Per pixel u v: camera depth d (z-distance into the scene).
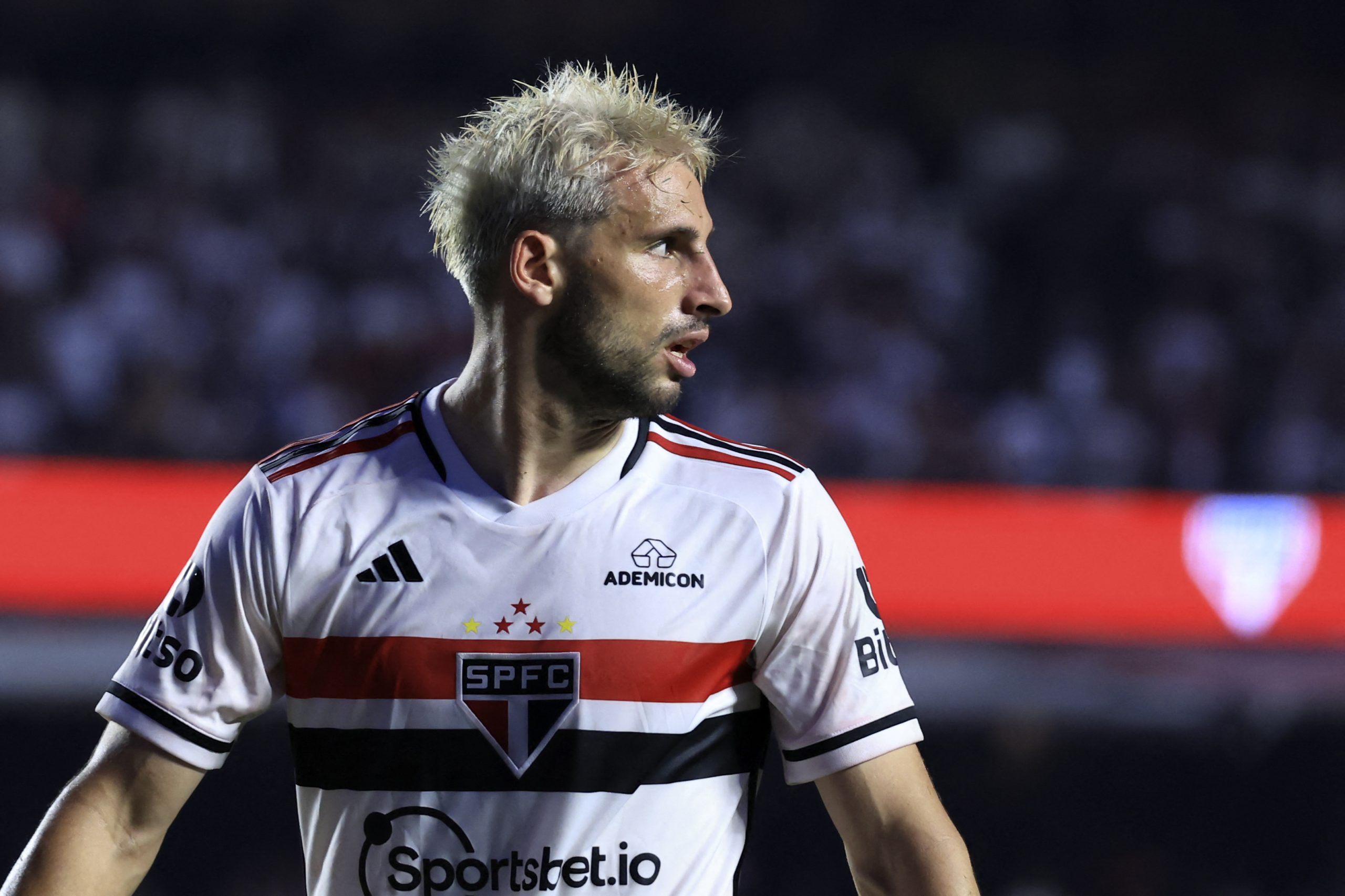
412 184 33.59
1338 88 37.75
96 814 5.30
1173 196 35.53
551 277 5.23
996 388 32.41
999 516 20.78
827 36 38.00
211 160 32.62
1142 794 18.81
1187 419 30.75
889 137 36.91
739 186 34.94
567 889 5.15
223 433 28.67
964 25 37.94
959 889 5.25
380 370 29.92
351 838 5.24
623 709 5.20
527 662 5.19
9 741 17.70
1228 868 18.66
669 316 5.25
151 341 29.36
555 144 5.21
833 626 5.45
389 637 5.20
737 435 29.38
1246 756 19.02
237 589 5.29
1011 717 19.12
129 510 19.80
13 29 34.62
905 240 33.59
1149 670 20.06
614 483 5.40
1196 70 37.81
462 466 5.41
